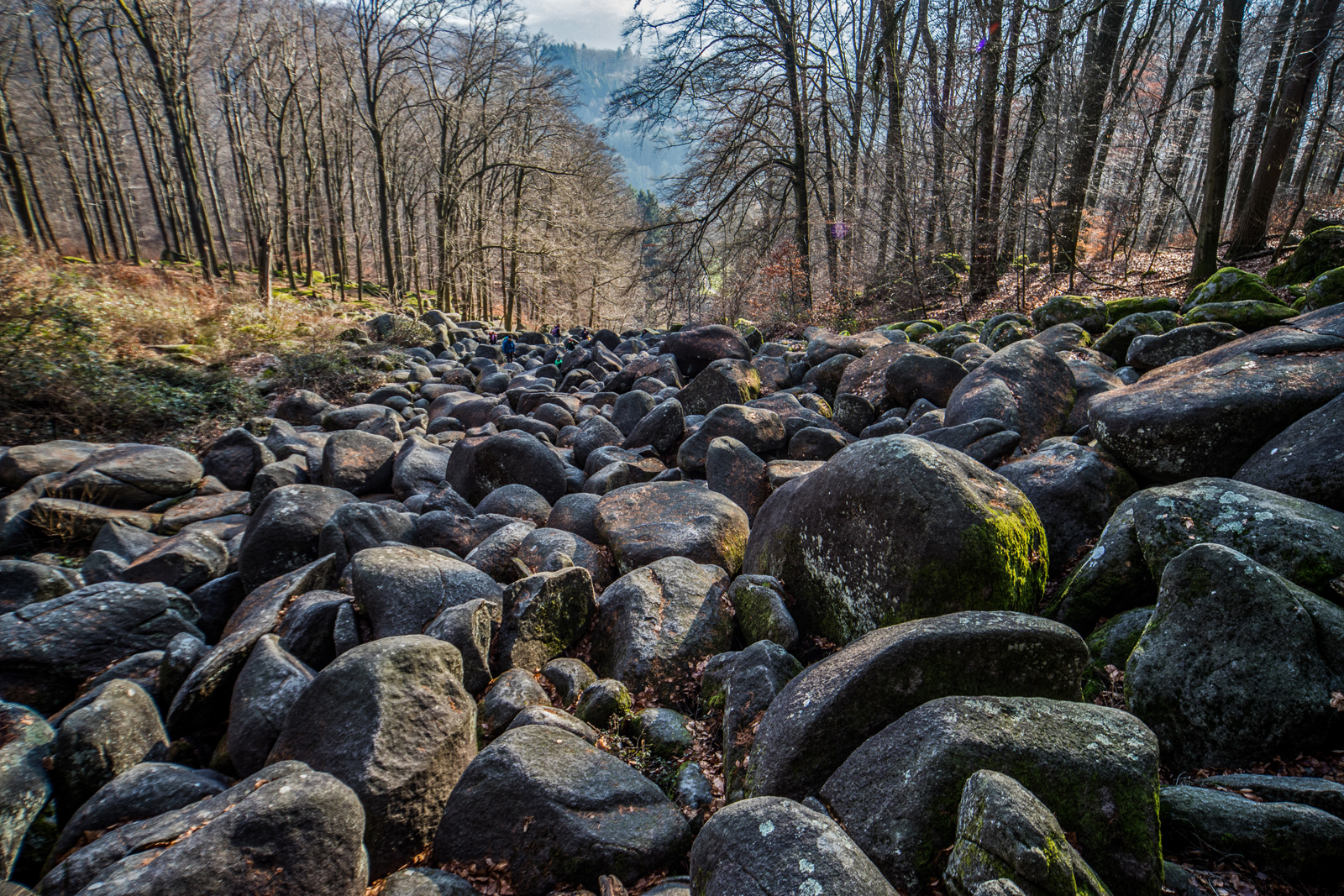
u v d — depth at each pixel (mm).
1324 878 2570
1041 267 18859
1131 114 19094
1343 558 3539
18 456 9211
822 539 4629
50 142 33781
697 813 3535
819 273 22719
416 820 3400
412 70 30797
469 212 39312
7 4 25641
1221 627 3307
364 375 17453
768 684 3875
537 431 11211
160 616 5324
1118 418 5270
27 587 5816
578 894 3086
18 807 3490
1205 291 10266
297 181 39031
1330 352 5246
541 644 4914
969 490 4102
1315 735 3053
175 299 18656
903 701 3211
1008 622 3279
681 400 11438
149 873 2596
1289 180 24766
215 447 10234
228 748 4137
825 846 2404
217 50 30109
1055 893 2191
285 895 2678
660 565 5238
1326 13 15195
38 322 12492
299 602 5141
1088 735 2799
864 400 9336
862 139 21984
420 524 6766
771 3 20438
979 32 16828
